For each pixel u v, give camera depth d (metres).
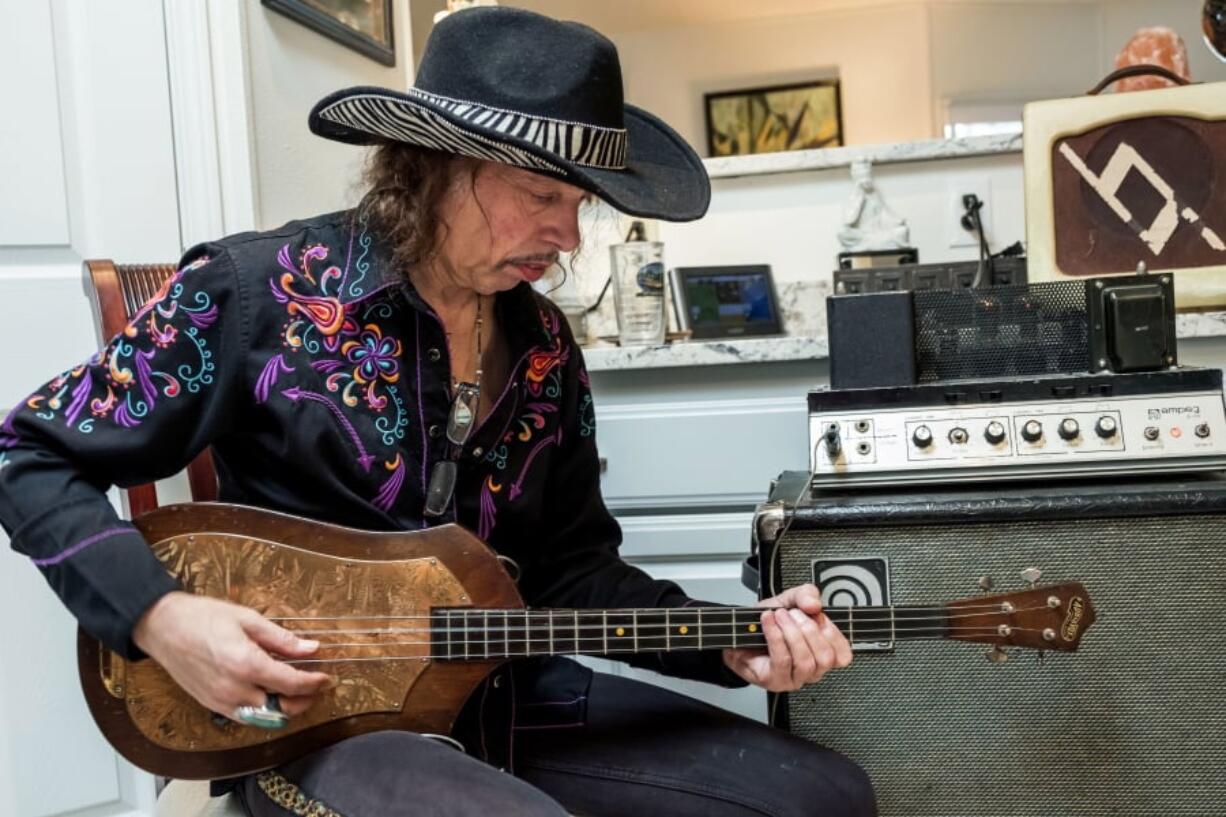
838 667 1.08
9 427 0.97
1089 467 1.13
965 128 4.84
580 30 1.04
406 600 1.00
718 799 1.03
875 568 1.12
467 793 0.87
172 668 0.91
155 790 1.55
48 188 1.44
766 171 2.05
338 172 1.80
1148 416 1.14
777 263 2.09
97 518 0.93
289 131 1.67
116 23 1.48
